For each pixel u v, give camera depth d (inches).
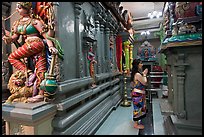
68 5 95.0
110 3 169.5
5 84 96.7
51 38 78.7
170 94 135.3
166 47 102.8
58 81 80.4
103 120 132.3
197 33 86.1
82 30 114.6
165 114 106.7
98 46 151.6
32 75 84.7
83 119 101.7
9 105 75.8
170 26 127.4
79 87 101.0
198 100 89.4
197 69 89.0
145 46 397.1
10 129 76.7
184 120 89.9
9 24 100.8
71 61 96.3
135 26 389.1
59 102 81.1
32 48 79.2
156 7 285.3
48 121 78.0
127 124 128.1
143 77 122.8
